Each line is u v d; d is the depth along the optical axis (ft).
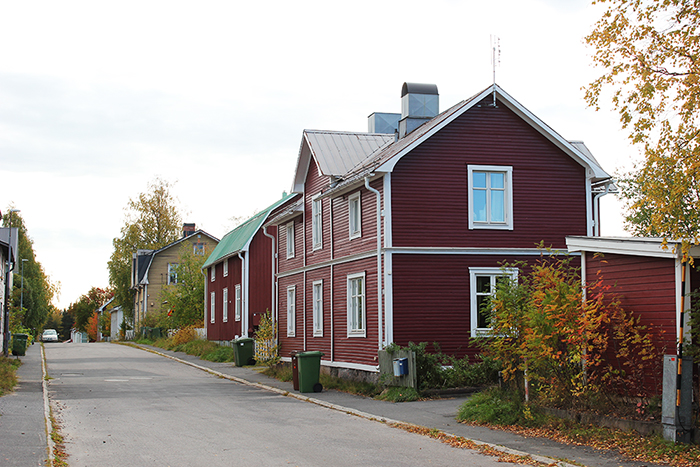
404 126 83.51
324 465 34.45
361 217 73.67
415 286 68.18
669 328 39.78
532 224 72.02
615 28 39.63
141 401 62.08
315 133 84.38
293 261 96.22
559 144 73.15
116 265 233.55
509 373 50.21
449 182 70.18
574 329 42.06
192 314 174.70
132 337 235.40
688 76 37.55
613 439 37.88
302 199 92.73
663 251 39.65
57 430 44.60
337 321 79.66
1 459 33.47
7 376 74.64
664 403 35.99
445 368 64.54
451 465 34.53
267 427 47.19
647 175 38.11
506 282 50.01
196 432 44.73
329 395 66.74
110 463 34.63
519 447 38.24
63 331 535.60
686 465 32.73
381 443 40.88
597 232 75.77
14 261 134.31
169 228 238.07
